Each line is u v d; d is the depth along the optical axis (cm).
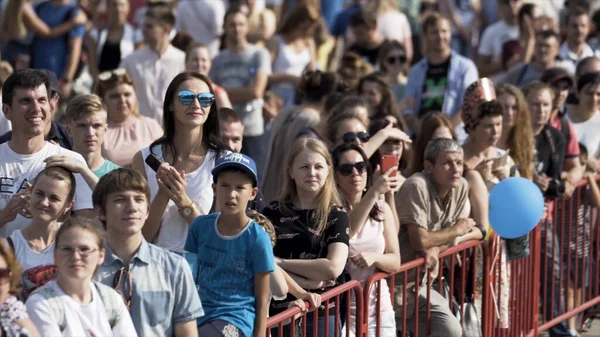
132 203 1406
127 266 1420
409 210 2027
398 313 2025
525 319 2384
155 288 1424
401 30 3978
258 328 1557
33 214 1523
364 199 1862
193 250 1587
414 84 3094
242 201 1545
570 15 3731
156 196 1669
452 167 2028
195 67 2741
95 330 1338
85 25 3484
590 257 2647
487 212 2145
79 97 1842
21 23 3406
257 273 1548
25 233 1533
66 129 1947
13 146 1712
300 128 2458
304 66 3456
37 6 3484
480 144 2261
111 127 2289
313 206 1773
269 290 1638
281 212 1788
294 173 1767
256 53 3052
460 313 2119
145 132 2312
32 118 1684
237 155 1552
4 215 1596
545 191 2492
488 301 2169
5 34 3425
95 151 1844
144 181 1424
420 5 4347
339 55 4094
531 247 2383
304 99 2644
